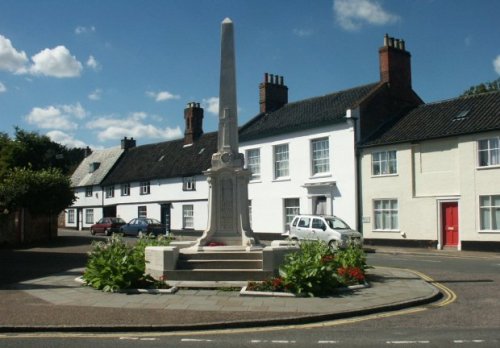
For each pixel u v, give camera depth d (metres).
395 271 17.48
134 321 9.64
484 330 9.14
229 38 16.95
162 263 14.36
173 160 48.59
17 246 30.73
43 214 33.69
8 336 8.88
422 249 27.30
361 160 30.73
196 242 16.56
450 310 11.11
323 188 32.31
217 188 16.45
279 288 12.62
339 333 9.02
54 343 8.35
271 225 35.44
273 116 37.91
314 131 33.06
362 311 10.73
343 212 31.22
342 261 15.14
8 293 12.91
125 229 42.22
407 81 33.91
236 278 14.12
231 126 16.73
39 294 12.72
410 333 8.95
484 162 25.88
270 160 35.72
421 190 28.08
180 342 8.42
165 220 47.69
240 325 9.62
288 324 9.84
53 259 22.73
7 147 39.69
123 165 55.75
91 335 8.98
